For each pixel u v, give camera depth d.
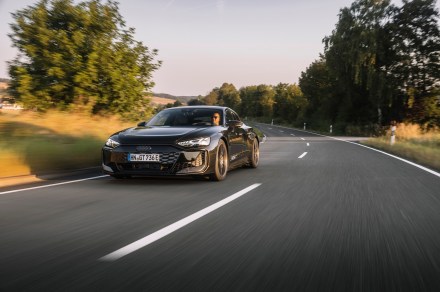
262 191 6.38
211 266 3.05
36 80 14.02
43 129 11.20
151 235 3.89
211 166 7.11
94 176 8.07
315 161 11.24
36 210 4.96
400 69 34.78
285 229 4.14
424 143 19.48
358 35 34.97
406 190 6.54
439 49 34.00
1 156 7.89
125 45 15.44
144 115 16.16
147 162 6.82
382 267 3.05
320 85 53.00
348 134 35.62
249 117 110.56
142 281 2.75
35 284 2.69
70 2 14.66
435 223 4.43
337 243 3.66
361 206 5.30
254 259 3.22
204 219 4.54
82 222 4.38
